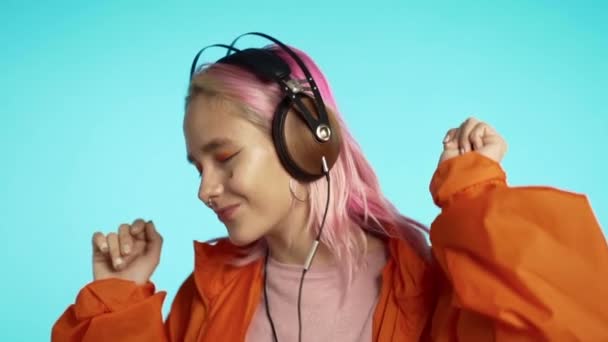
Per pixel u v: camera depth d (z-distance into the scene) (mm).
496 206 706
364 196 901
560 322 661
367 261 899
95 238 922
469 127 783
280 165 814
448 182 753
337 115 907
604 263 679
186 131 835
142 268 938
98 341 886
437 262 866
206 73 837
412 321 843
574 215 694
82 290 911
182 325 999
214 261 993
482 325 746
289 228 873
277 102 813
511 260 683
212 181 816
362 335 853
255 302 926
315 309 876
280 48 899
